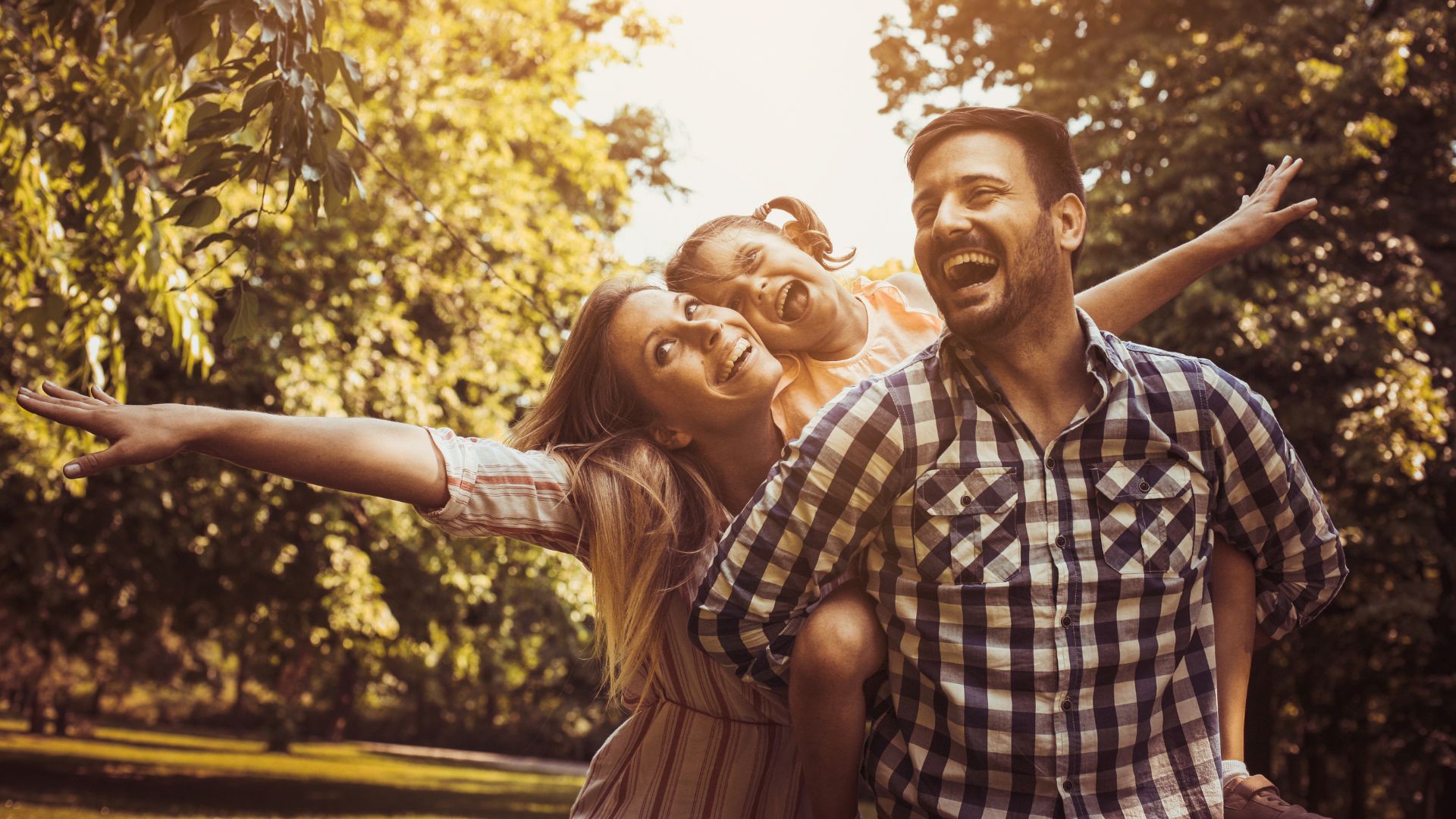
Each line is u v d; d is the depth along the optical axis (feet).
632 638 7.09
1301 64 36.86
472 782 89.61
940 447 5.70
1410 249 38.73
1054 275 5.64
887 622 5.91
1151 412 5.73
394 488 6.55
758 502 5.94
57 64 15.53
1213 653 5.91
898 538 5.76
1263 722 39.88
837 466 5.72
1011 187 5.60
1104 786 5.63
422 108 41.78
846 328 7.63
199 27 9.84
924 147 5.85
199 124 9.37
